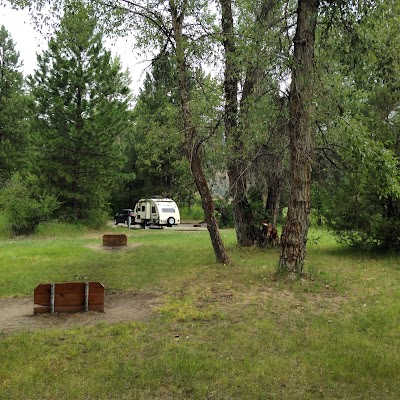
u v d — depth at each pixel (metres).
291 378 4.75
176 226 35.53
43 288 7.32
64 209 29.12
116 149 29.31
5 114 38.44
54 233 25.55
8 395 4.30
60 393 4.36
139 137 39.47
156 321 6.84
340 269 11.55
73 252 15.98
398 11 9.13
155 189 42.59
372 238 14.59
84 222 29.52
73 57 26.39
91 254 15.46
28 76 28.30
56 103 26.45
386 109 13.46
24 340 5.84
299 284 9.17
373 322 6.76
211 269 11.39
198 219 47.97
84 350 5.57
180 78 11.11
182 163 14.78
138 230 30.86
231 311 7.37
